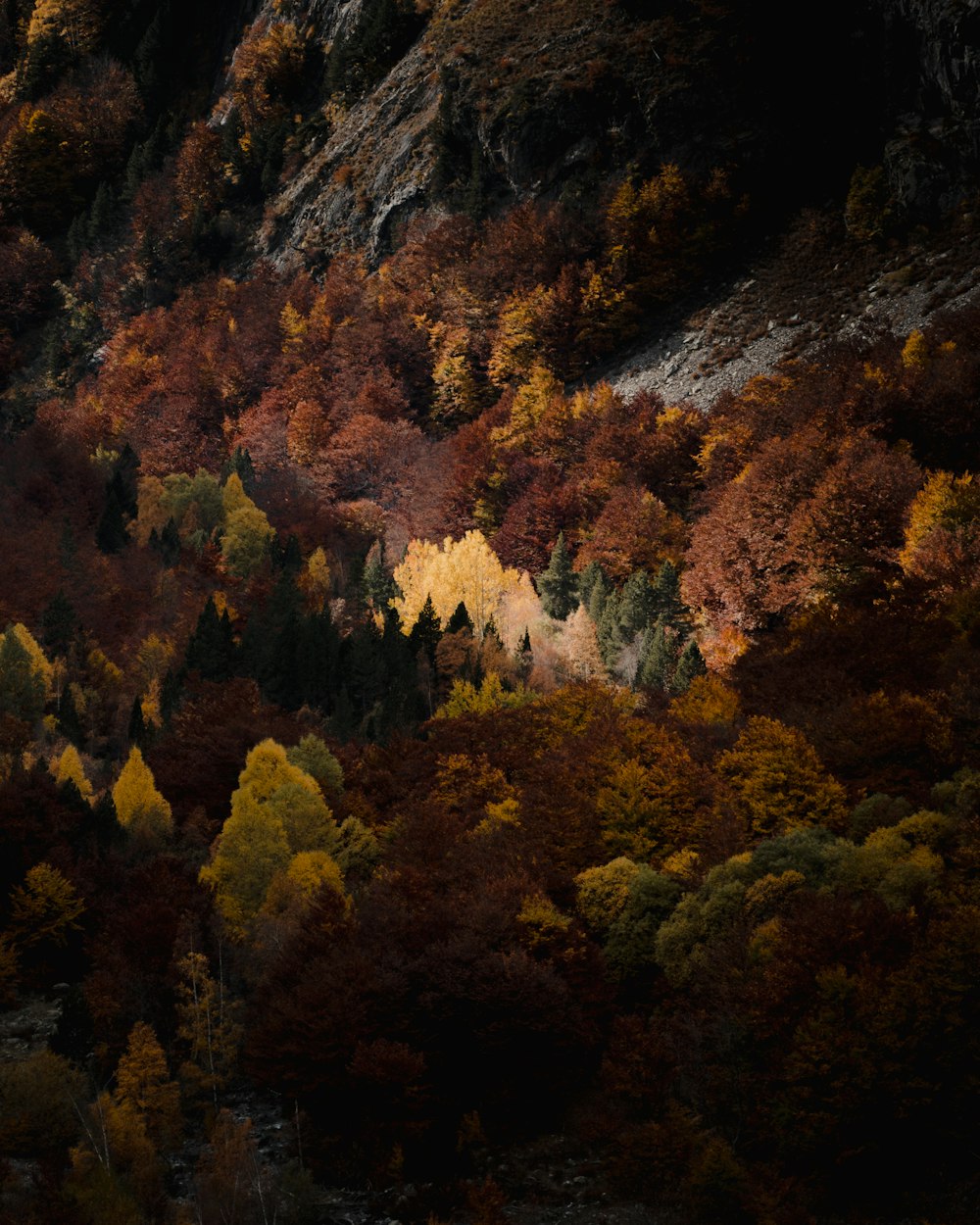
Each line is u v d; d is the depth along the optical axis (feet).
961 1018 136.77
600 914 176.96
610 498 478.59
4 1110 144.66
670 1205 137.49
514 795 232.73
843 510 354.33
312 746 257.55
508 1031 155.63
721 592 374.84
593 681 270.05
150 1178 139.54
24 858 208.44
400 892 183.32
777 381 484.33
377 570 449.89
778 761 193.47
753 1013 144.46
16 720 312.91
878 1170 137.80
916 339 436.76
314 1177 149.28
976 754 196.13
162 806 242.58
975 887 151.74
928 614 271.49
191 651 371.56
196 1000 164.66
